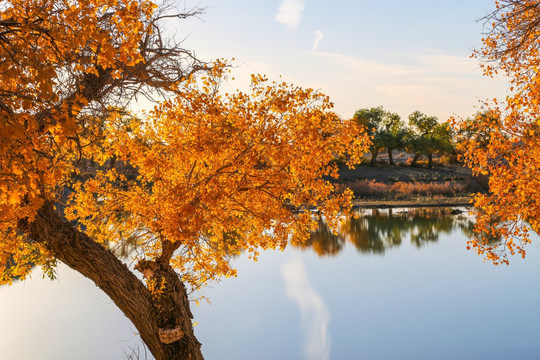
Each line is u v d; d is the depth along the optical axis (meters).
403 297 22.69
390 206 54.75
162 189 9.30
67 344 15.88
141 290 8.48
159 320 8.54
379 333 18.06
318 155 8.42
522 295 22.38
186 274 9.96
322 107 8.38
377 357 15.83
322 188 8.66
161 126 8.71
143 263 9.02
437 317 19.75
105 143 8.59
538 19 7.58
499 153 10.25
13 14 4.34
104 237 9.76
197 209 8.53
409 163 90.88
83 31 4.20
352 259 30.62
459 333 17.89
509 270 26.83
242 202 9.31
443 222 42.97
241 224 9.52
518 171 10.14
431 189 62.53
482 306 21.03
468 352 16.16
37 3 4.43
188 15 7.14
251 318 20.03
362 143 8.80
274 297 22.98
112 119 7.05
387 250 32.97
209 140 8.27
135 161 8.81
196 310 21.19
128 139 8.74
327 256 31.66
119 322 18.72
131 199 9.32
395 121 92.75
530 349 16.17
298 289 24.22
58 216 7.70
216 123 8.42
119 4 4.95
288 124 8.46
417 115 92.06
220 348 16.72
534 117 9.48
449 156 88.31
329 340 17.28
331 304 21.78
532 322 18.84
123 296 8.23
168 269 8.91
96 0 4.58
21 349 15.45
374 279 25.95
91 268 7.90
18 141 3.61
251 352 16.33
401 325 18.81
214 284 25.38
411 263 29.31
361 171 76.81
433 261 29.53
